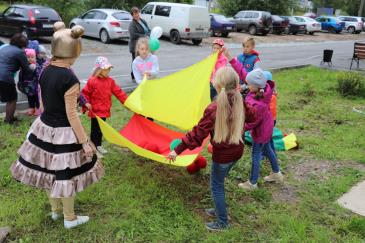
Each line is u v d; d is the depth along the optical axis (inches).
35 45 270.8
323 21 1572.3
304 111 340.8
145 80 218.8
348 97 401.7
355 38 1385.3
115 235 148.8
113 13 718.5
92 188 180.4
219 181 151.1
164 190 183.9
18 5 653.9
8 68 247.8
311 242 149.3
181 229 153.6
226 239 149.9
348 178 206.4
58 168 134.4
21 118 273.0
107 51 634.2
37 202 167.2
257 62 227.0
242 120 142.0
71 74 133.6
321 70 566.9
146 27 425.1
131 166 207.8
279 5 1480.1
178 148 146.8
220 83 140.9
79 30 132.5
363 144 260.5
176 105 205.2
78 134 134.9
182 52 703.1
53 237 146.0
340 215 171.8
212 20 1016.2
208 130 142.3
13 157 207.3
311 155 240.8
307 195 187.9
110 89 215.2
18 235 146.7
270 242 150.1
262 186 196.7
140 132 220.4
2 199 169.0
